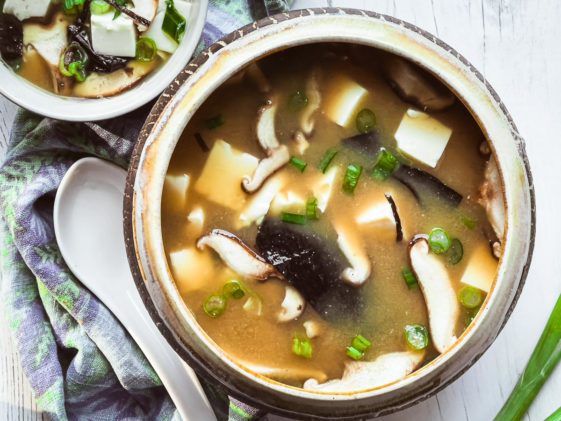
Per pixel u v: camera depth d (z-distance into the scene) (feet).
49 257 2.09
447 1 2.13
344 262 1.78
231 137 1.77
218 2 2.14
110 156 2.10
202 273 1.77
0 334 2.15
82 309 2.08
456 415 2.11
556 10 2.14
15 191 2.08
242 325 1.77
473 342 1.78
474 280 1.78
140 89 2.09
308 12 1.74
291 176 1.78
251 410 2.02
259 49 1.69
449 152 1.77
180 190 1.76
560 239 2.13
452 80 1.71
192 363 1.78
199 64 1.74
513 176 1.74
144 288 1.75
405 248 1.79
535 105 2.13
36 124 2.12
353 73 1.77
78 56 2.11
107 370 2.11
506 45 2.14
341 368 1.78
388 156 1.77
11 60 2.10
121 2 2.10
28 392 2.15
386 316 1.79
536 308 2.12
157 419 2.12
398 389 1.74
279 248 1.78
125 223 1.77
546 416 2.11
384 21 1.73
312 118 1.77
